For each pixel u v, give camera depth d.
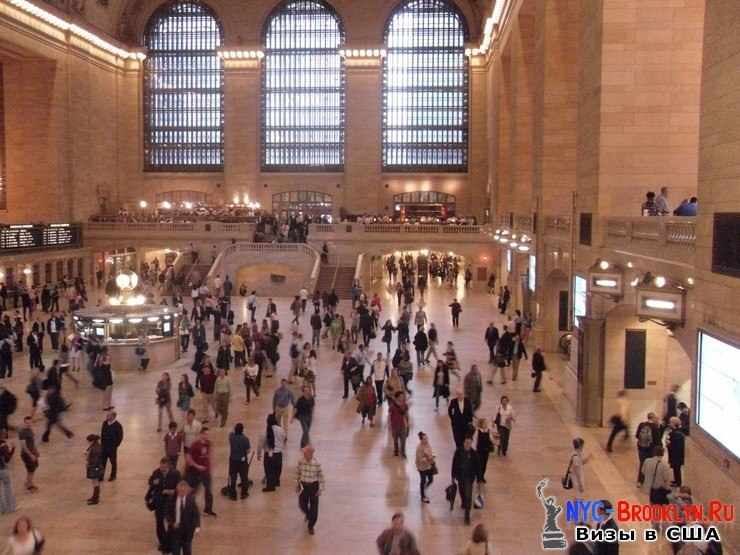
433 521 12.21
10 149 46.44
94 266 47.47
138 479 14.09
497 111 43.78
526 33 34.28
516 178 35.16
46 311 34.72
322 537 11.62
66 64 47.03
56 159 46.25
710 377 10.88
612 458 15.23
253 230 46.72
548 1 26.44
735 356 9.98
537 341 27.05
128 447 15.93
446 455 15.52
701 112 11.42
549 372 23.28
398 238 46.16
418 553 8.76
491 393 20.56
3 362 21.97
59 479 14.10
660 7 17.95
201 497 13.20
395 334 29.19
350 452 15.66
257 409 18.98
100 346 21.55
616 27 18.06
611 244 17.78
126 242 47.25
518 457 15.34
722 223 10.48
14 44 41.22
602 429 17.31
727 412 10.23
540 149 27.31
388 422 17.72
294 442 16.34
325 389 21.03
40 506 12.84
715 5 10.88
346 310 35.75
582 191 20.17
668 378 18.36
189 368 23.81
